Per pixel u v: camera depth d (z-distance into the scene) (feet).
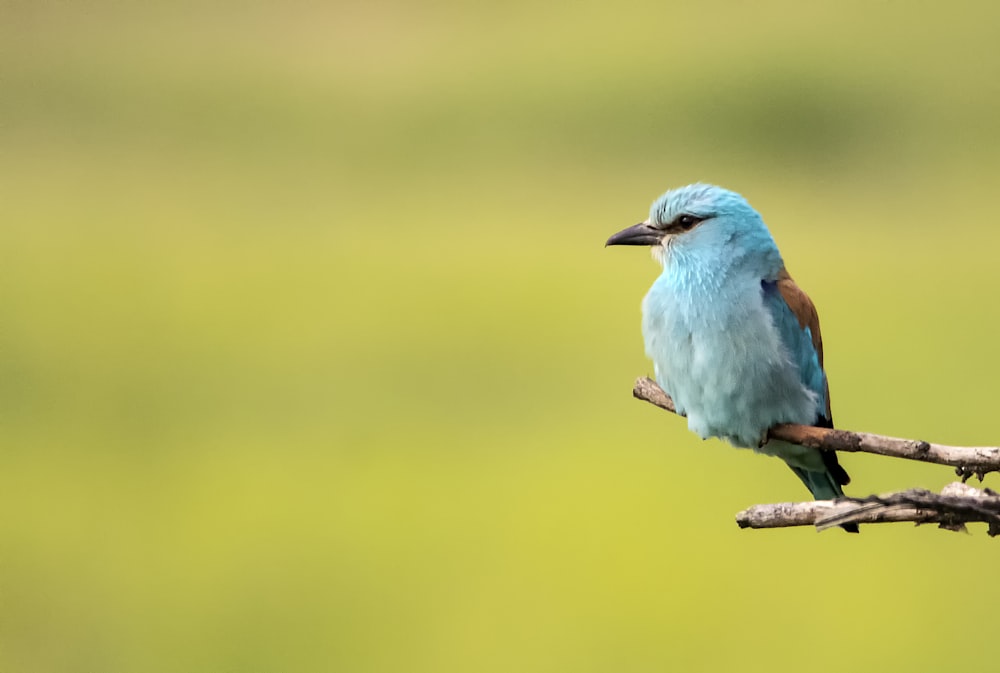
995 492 32.96
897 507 32.94
